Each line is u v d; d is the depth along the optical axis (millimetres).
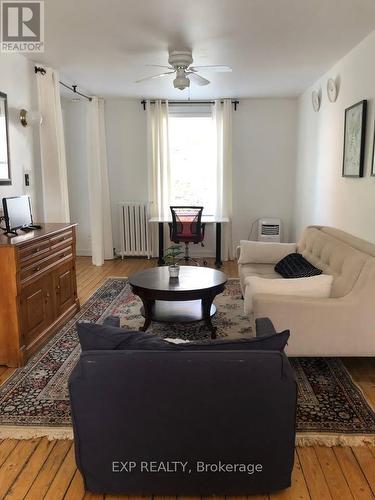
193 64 4227
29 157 4043
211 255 6695
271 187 6477
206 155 6531
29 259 2928
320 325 2523
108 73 4562
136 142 6441
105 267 5965
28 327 2951
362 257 2668
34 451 1971
